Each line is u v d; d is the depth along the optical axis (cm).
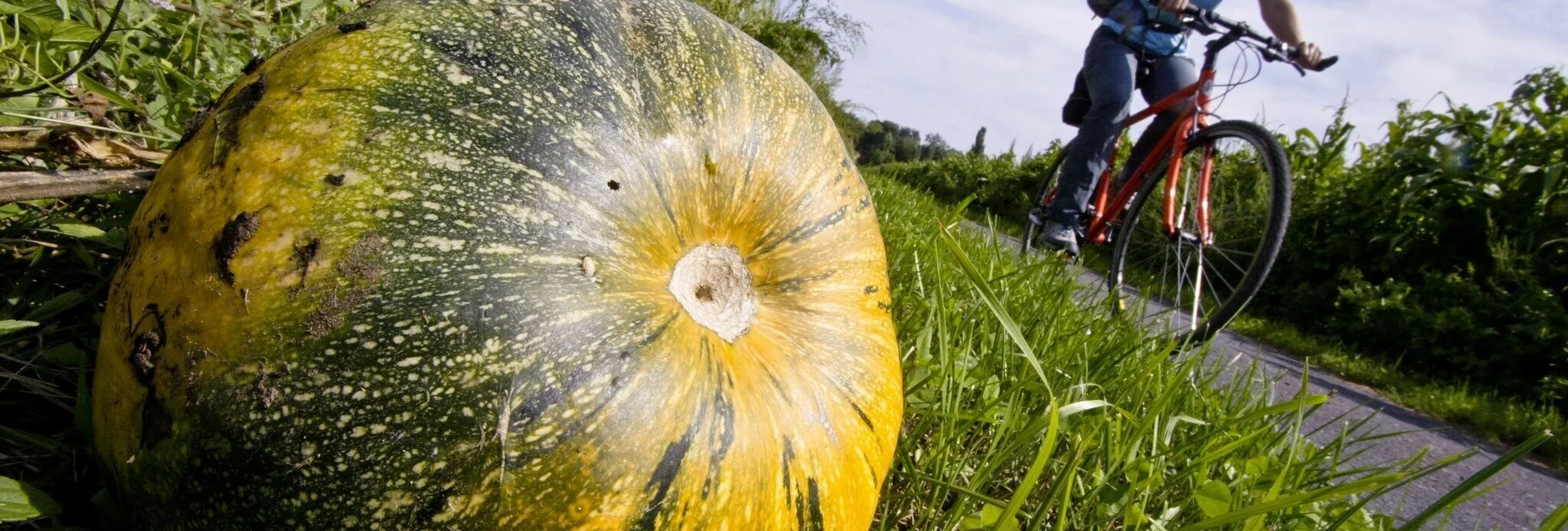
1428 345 604
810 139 148
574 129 116
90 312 145
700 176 130
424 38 116
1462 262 661
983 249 395
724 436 113
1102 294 432
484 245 103
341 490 94
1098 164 427
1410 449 354
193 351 97
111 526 115
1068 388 195
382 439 95
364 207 101
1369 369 557
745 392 120
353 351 95
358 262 98
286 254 98
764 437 118
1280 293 753
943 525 148
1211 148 386
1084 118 448
